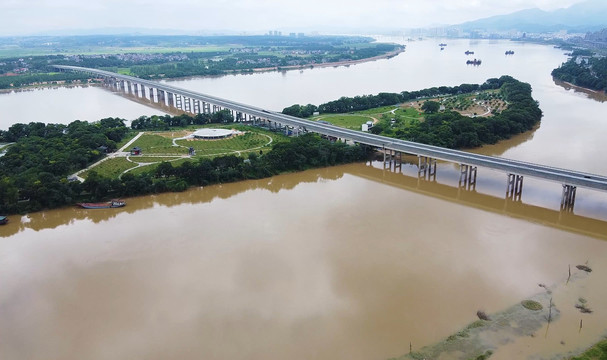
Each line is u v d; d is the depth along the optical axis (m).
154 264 152.75
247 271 146.75
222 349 112.38
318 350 111.12
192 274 146.00
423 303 128.38
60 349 114.31
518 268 146.62
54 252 163.12
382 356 108.56
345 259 153.25
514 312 123.38
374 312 125.00
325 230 176.25
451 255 155.38
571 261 150.88
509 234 172.25
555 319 119.94
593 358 104.31
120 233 177.00
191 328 120.50
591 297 129.75
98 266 152.75
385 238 168.62
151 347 113.88
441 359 106.81
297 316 124.25
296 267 148.50
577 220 184.62
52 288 140.50
